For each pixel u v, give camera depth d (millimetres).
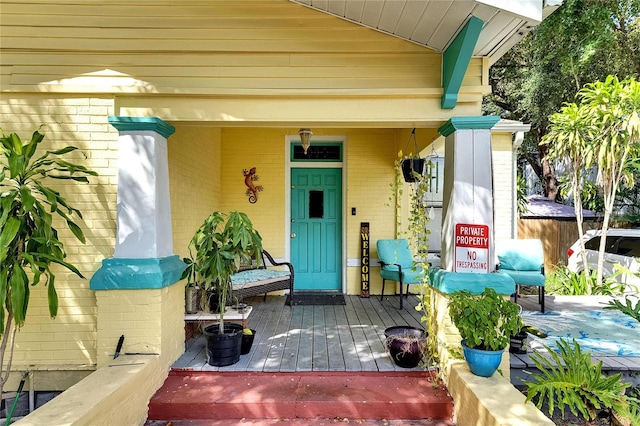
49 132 3107
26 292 2406
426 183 3637
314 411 2631
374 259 5891
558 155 6520
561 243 8852
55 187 3096
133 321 2914
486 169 2961
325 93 3070
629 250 6402
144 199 3016
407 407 2639
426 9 2512
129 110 3109
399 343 3049
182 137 4102
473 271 2932
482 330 2494
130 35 3086
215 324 3439
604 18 7336
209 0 3072
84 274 3094
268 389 2799
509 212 6117
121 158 3025
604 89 5555
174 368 3049
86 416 1981
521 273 5051
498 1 2193
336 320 4461
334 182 6102
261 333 3951
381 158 5926
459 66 2746
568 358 2361
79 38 3076
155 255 2996
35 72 3074
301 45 3088
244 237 2900
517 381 3174
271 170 5973
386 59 3080
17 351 3072
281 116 3115
